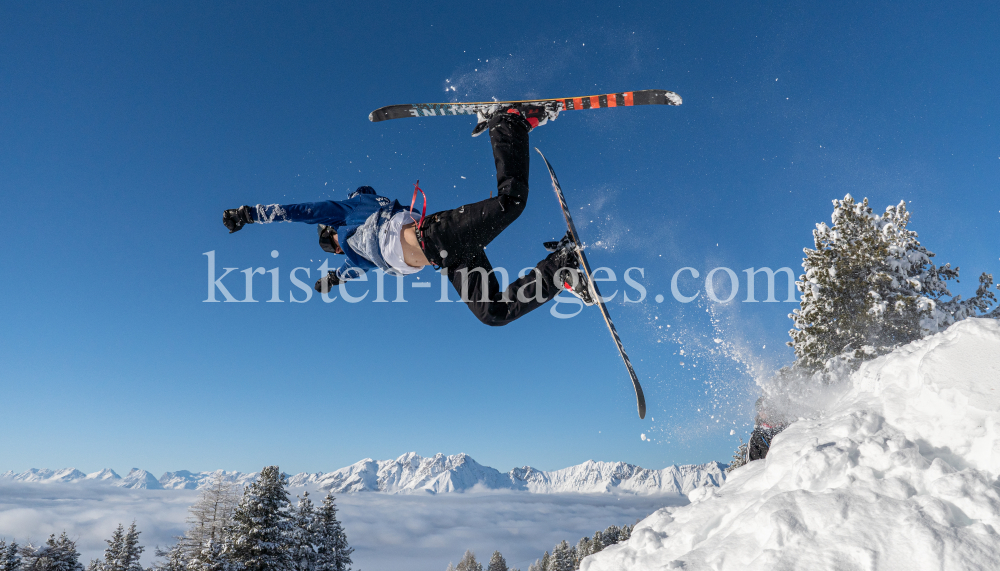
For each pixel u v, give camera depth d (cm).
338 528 3528
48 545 3688
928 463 242
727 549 239
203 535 3147
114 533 3969
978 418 250
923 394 279
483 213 313
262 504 2611
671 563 247
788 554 215
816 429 308
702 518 287
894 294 1430
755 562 222
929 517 204
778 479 279
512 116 350
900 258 1456
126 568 3856
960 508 208
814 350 1404
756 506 259
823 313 1436
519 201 319
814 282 1469
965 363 275
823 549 210
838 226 1532
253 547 2520
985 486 209
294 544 2716
